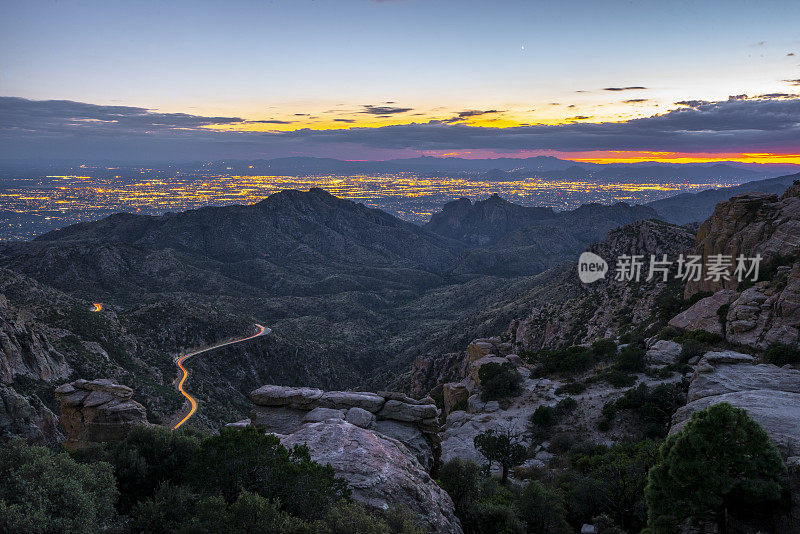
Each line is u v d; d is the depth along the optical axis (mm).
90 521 11617
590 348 58188
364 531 11680
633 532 22859
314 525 11914
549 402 46719
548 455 37000
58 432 40375
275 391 23734
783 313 40469
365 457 16906
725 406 17312
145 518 12688
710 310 51562
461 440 42188
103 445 18344
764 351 38531
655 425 36156
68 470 12812
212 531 11422
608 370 50812
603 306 93375
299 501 13547
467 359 81875
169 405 82438
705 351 44625
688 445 17312
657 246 116438
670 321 57281
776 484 16328
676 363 45469
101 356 84812
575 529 24188
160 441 18250
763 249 56719
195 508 12617
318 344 177125
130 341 105562
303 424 21531
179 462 17766
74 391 32688
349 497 14367
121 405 31469
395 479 15844
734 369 31656
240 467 13922
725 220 64375
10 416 36031
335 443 17828
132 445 18109
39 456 12516
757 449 16688
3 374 55781
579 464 32438
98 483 13453
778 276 48000
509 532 18922
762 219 60375
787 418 22391
